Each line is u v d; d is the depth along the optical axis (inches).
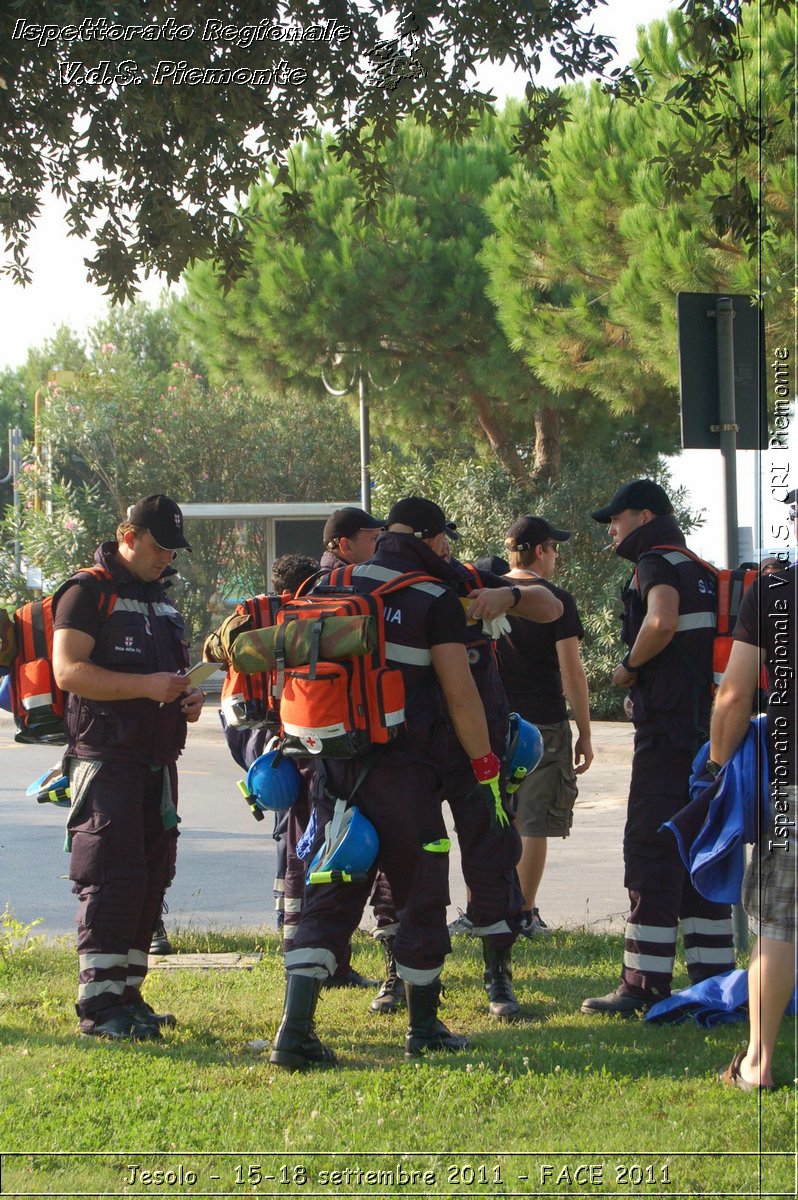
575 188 1339.8
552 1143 396.2
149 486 2942.9
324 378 1919.3
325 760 486.3
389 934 573.6
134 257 784.9
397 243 1729.8
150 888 546.3
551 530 696.4
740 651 436.8
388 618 482.6
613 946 685.9
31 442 2898.6
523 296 1507.1
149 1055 492.1
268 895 875.4
